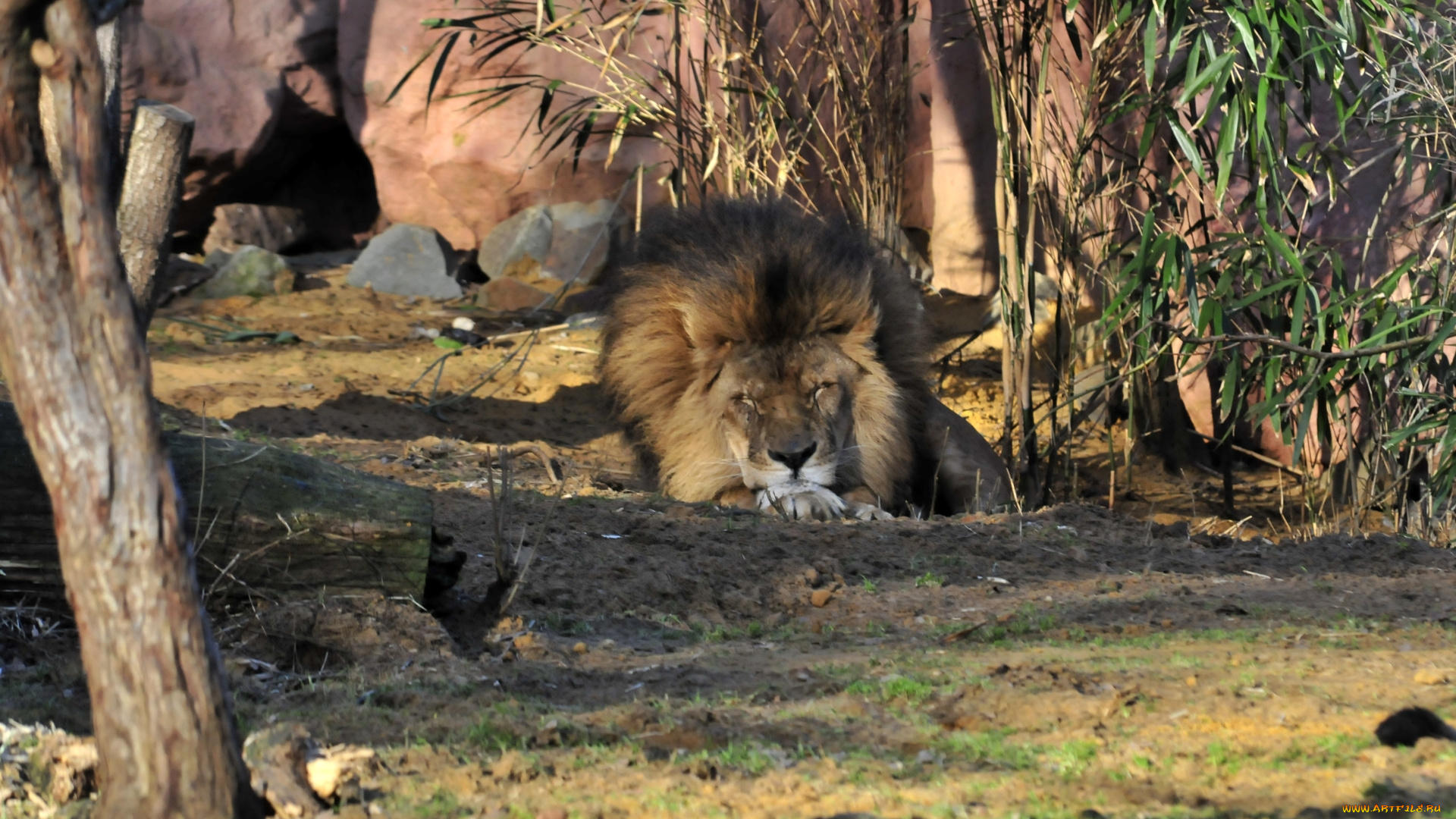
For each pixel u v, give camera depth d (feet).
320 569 25.43
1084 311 68.85
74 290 13.44
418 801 16.53
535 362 69.82
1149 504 53.06
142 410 13.67
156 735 13.73
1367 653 23.65
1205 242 46.21
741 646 26.89
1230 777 16.72
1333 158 52.08
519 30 54.19
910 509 43.42
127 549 13.57
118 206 44.16
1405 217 51.78
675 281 42.96
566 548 32.65
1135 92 48.60
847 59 66.80
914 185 79.00
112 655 13.71
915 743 18.94
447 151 85.10
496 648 25.77
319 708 21.29
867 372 42.52
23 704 20.92
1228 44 43.57
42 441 13.51
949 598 30.83
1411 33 43.27
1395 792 15.64
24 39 13.15
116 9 14.11
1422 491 46.29
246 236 85.51
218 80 83.56
